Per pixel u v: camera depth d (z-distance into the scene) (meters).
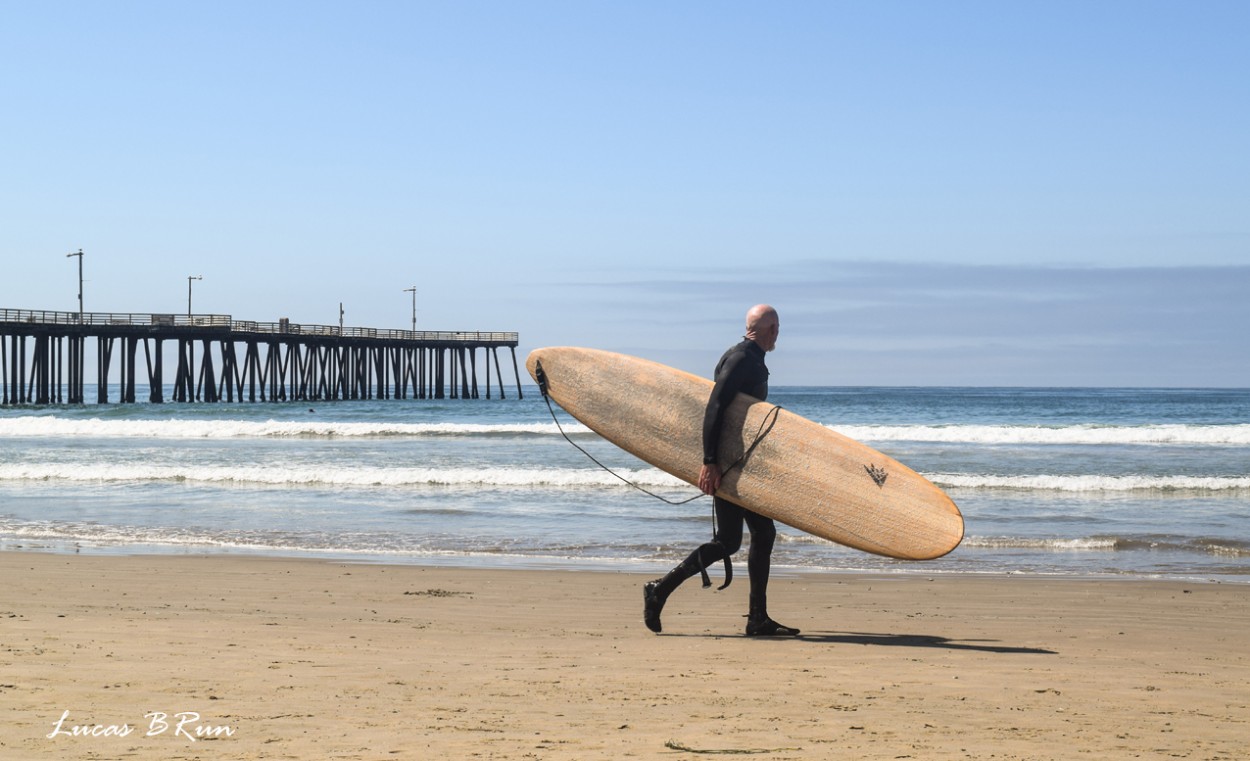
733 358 5.42
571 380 5.91
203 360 49.47
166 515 12.92
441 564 9.23
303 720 3.27
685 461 5.62
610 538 11.04
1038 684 4.07
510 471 17.59
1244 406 55.69
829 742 3.06
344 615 6.14
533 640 5.19
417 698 3.64
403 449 23.72
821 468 5.39
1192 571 8.96
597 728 3.21
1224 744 3.12
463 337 61.09
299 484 17.02
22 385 45.91
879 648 5.01
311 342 53.16
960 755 2.93
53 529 11.66
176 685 3.79
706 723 3.29
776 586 7.88
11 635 4.93
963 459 21.20
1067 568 9.16
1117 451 23.28
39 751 2.86
